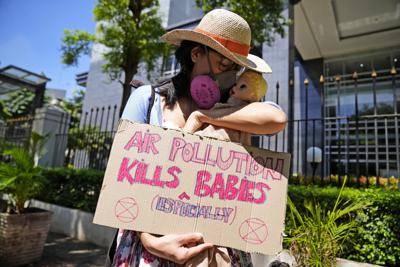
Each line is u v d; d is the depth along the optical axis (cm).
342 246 284
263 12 536
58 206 554
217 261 97
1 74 1008
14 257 348
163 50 611
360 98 946
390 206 292
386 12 834
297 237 246
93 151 646
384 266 278
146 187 99
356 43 994
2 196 521
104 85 1281
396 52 977
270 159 107
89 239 485
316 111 985
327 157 827
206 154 104
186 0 1069
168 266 97
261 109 104
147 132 105
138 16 617
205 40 111
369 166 799
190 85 118
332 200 323
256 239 99
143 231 95
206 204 100
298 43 995
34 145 530
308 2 790
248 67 110
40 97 1092
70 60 606
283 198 103
